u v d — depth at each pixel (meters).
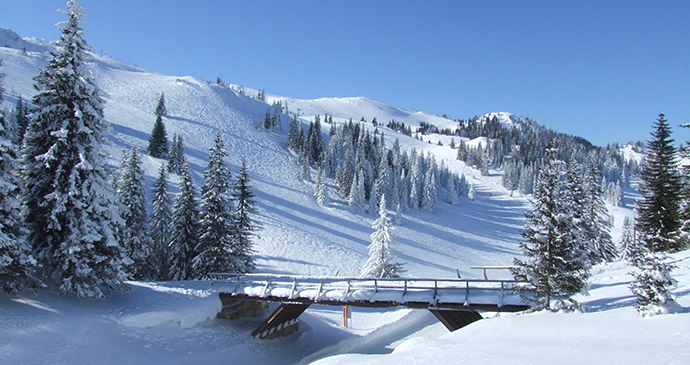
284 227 64.44
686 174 32.44
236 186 34.22
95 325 17.92
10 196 16.58
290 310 24.92
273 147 122.56
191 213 31.50
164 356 18.67
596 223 47.69
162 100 121.50
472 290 20.39
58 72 18.52
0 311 16.16
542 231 17.92
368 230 78.00
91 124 19.89
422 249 73.06
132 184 31.73
